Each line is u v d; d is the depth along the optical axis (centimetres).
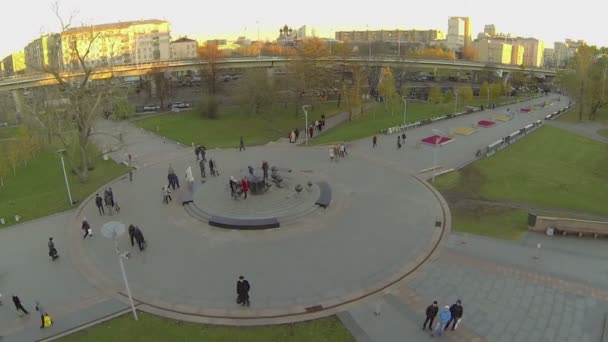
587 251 2750
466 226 3102
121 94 7075
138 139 6412
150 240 3005
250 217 3231
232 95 10188
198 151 4978
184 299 2325
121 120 7688
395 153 5006
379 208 3441
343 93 8506
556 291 2320
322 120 7475
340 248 2819
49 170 5453
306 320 2139
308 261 2666
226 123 8062
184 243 2944
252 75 8819
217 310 2230
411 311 2191
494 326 2062
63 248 2961
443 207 3441
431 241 2881
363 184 3991
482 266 2569
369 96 10188
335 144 5544
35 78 8425
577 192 3819
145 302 2314
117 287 2459
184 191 3941
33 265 2744
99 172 4834
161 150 5619
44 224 3375
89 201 3816
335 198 3659
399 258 2678
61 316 2228
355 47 19638
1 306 2333
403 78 12025
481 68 13300
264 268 2602
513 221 3186
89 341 2044
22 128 6209
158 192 3956
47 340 2055
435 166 4434
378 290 2364
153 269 2627
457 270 2534
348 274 2514
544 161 4794
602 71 7819
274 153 5206
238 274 2544
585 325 2055
